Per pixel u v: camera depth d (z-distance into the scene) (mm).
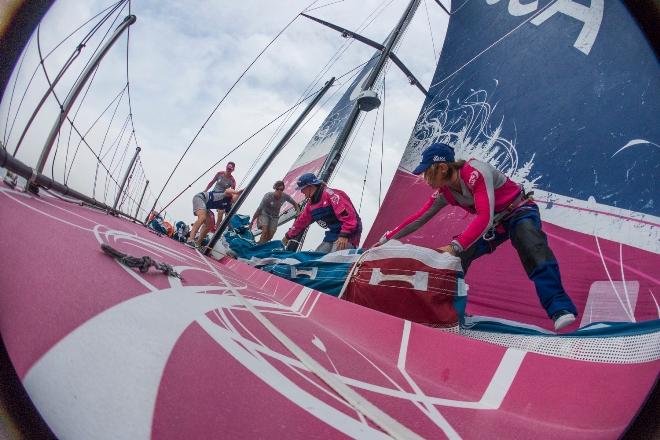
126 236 3533
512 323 3213
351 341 2854
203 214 8102
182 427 831
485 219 3209
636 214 3352
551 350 2428
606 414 1624
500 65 6023
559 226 3982
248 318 2150
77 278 1499
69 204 3867
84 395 814
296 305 3812
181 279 2463
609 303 3170
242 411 1003
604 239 3498
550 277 3162
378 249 3469
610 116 4047
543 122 4844
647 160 3486
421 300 3115
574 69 4672
